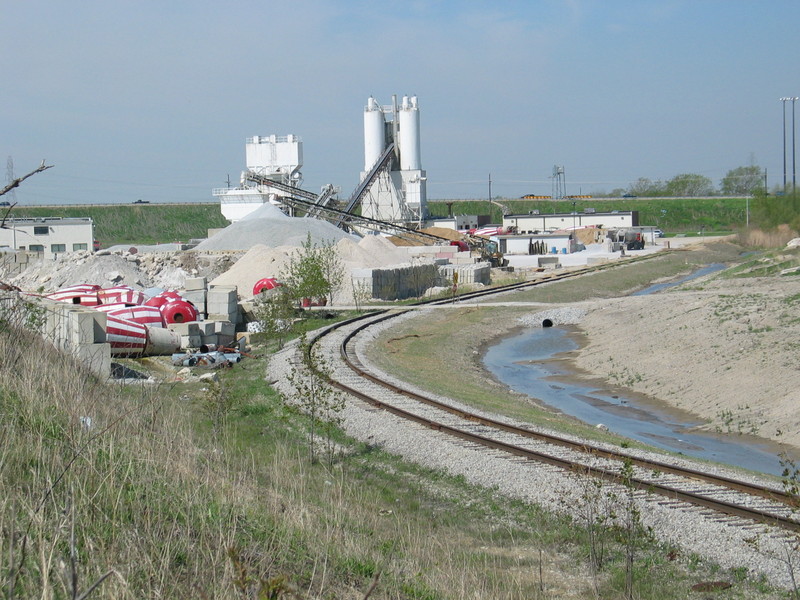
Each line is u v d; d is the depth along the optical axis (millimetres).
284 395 26219
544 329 54531
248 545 10422
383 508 16203
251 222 98250
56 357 19031
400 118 143625
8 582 7492
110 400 16641
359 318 52469
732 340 40312
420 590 10898
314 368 24797
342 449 20828
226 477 13055
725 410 31156
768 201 129500
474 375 39219
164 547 9250
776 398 31062
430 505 16859
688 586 12664
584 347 47469
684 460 20672
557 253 124188
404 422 22922
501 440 21234
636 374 38781
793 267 71375
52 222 100562
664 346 42531
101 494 10438
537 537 14891
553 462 18875
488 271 85125
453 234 118625
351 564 11172
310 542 11445
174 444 13922
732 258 111750
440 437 21297
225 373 31484
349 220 117500
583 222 153625
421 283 74438
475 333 51719
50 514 9453
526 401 33594
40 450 10938
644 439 27938
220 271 72750
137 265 70562
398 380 31391
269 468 16859
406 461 19781
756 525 14750
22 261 67875
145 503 10523
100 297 40594
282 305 42875
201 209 177750
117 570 8273
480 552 13969
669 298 57312
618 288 79312
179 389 26766
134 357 31828
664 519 15109
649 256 114062
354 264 72250
